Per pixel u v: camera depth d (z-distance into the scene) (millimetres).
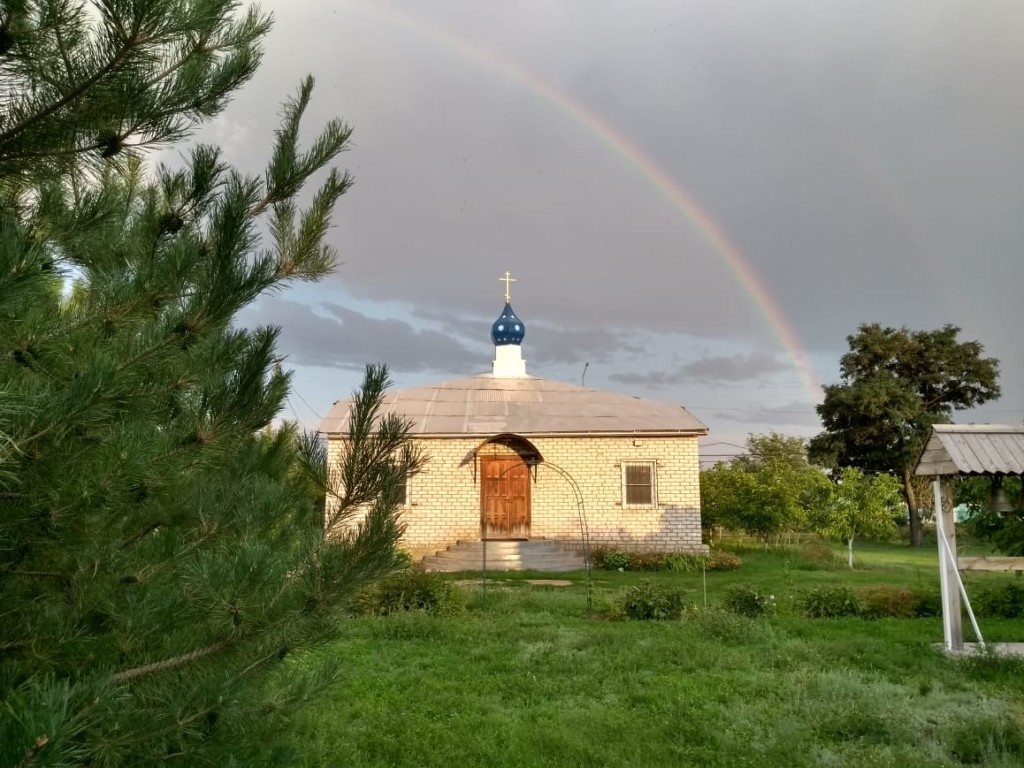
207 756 2982
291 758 3562
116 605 3115
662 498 22188
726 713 6930
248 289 3162
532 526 22047
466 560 20359
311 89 4102
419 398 24531
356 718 6758
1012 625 11836
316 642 3510
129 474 2814
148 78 2955
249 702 3230
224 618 2922
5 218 2879
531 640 10273
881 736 6461
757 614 12469
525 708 7203
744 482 25344
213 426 3473
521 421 22938
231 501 3830
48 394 2398
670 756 5949
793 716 6828
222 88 3172
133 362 2934
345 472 3369
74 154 2938
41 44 2572
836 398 43625
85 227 3412
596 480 22328
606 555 20828
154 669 2943
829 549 26062
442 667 8711
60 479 2658
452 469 22109
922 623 11891
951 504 9750
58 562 3146
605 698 7500
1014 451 9398
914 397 42094
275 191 3898
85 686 2010
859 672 8547
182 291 3197
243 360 3656
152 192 3998
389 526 3203
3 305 2172
